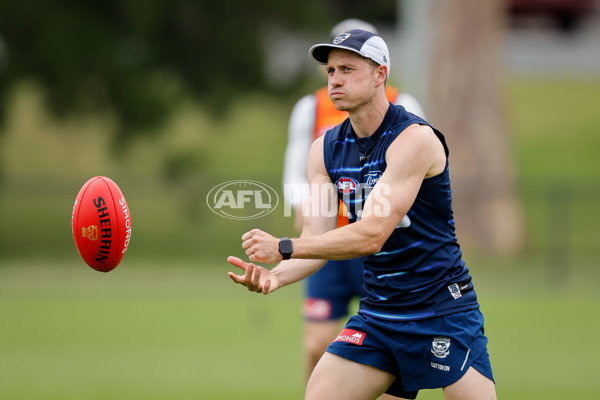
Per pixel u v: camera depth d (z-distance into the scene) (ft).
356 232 49.75
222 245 231.09
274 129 324.80
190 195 241.76
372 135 52.65
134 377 95.86
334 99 51.90
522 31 439.22
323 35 256.11
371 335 53.57
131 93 236.84
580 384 91.97
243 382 93.45
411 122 51.80
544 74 390.63
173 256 222.07
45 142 302.86
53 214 258.98
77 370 99.66
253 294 165.17
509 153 229.04
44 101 241.35
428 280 52.70
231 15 245.45
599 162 293.43
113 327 128.88
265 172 284.82
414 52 214.07
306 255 49.73
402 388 55.01
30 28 230.68
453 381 52.19
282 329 128.06
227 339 120.06
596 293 167.02
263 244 49.52
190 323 132.36
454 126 225.56
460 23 223.92
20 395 86.63
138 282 180.45
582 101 351.67
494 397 52.75
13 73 233.96
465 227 216.13
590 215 244.63
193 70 248.52
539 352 109.50
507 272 193.98
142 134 247.29
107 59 234.38
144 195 260.83
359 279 74.59
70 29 231.30
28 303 152.15
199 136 314.55
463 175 224.94
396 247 52.70
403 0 333.21
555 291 169.89
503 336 120.78
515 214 217.97
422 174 50.96
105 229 55.36
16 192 259.80
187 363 103.96
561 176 282.36
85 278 186.60
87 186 56.24
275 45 273.75
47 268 203.10
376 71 51.67
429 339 52.16
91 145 302.66
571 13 434.71
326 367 53.83
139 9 236.63
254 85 252.62
